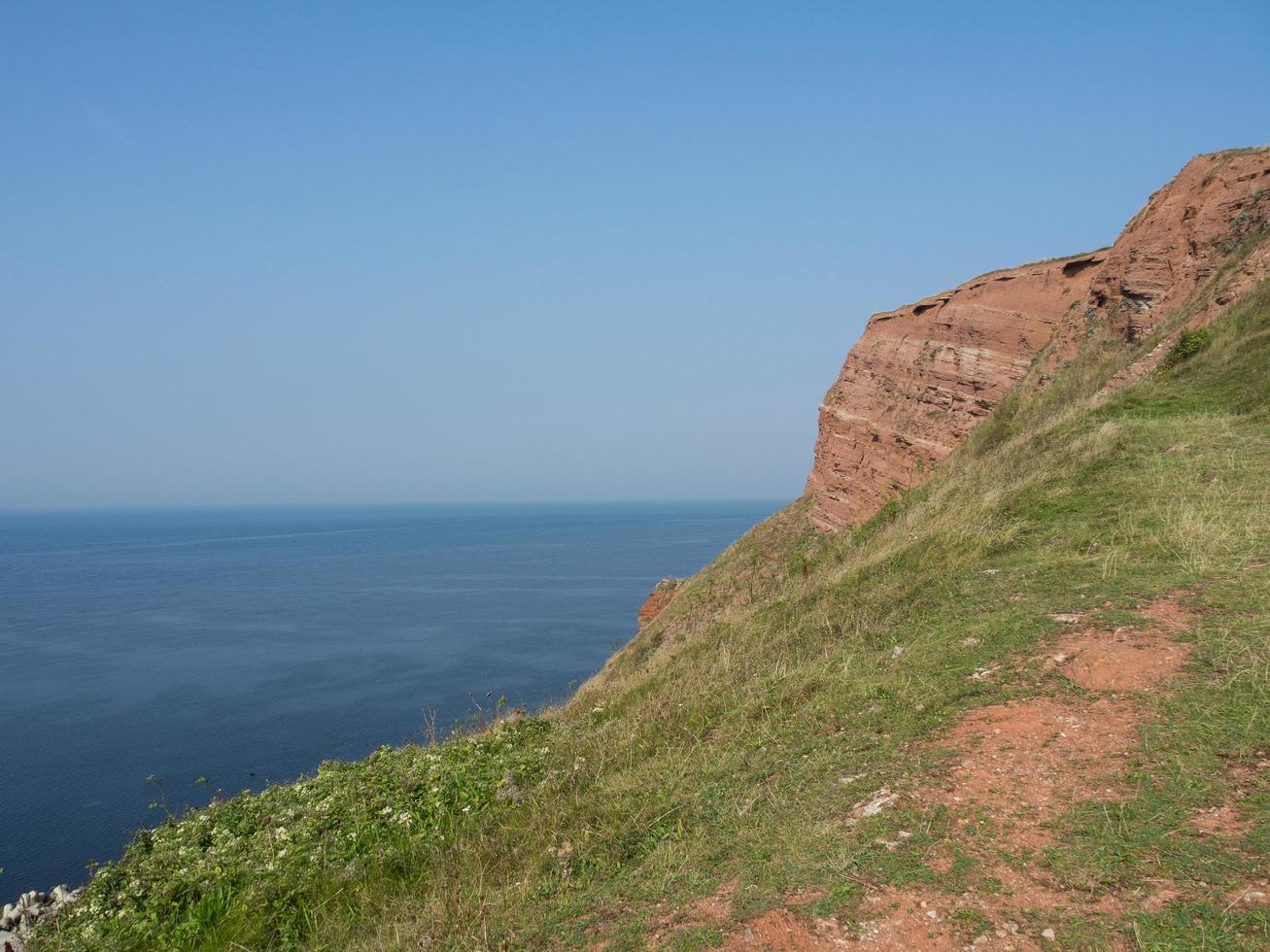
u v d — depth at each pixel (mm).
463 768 8445
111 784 32188
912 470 25312
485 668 51406
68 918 7488
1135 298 19750
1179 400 13180
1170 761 4406
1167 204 20375
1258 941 3092
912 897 3816
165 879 7324
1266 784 4020
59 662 61219
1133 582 6945
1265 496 8250
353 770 9789
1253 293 15297
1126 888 3578
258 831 8281
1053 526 9320
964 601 7867
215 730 40125
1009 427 19312
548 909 4785
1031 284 24391
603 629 66812
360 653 59625
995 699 5660
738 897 4172
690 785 6047
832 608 10242
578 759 7898
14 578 134125
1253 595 6074
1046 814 4230
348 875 6582
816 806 4898
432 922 5160
